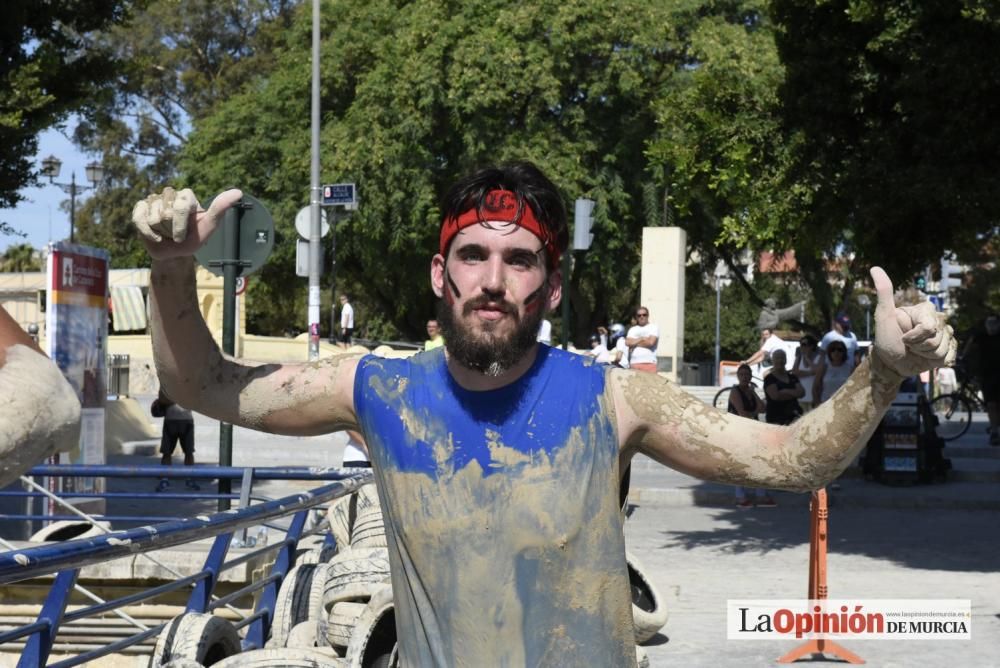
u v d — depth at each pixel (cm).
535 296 248
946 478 1678
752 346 6444
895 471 1622
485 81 3316
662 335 2558
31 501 1063
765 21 3594
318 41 2673
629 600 254
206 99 5234
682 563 1112
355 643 533
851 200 1130
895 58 1040
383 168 3403
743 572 1065
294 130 3747
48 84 1330
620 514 256
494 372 246
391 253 3531
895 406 1627
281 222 3625
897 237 1125
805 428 246
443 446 248
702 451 252
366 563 622
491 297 245
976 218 1049
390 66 3475
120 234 5581
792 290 4981
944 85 1015
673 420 253
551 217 252
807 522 1382
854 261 1215
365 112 3459
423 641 250
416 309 3894
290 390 263
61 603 440
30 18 1320
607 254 3462
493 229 247
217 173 3778
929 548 1197
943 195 1021
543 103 3406
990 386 1975
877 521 1395
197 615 542
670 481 1700
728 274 4138
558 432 248
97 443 1117
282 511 593
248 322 5416
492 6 3434
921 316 224
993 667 738
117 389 2302
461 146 3459
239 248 989
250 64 5141
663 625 794
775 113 1166
